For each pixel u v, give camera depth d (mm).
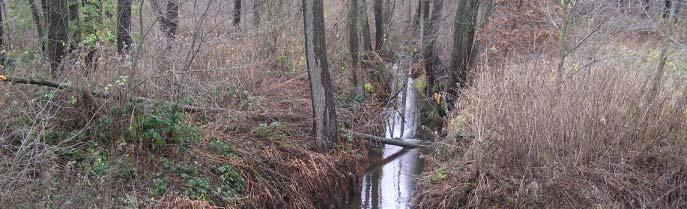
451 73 13375
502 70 10250
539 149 7145
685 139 6863
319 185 7785
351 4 13344
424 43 16047
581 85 7578
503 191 7105
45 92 6406
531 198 6859
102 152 6324
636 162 7070
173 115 6961
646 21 10281
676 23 10195
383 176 9156
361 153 9625
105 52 7477
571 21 9867
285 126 8930
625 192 6730
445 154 8883
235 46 10656
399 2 23219
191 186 6434
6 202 4520
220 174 6938
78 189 4949
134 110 6637
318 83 8539
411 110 13609
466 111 9477
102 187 5238
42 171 5082
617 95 7363
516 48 13414
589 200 6633
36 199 4723
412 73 16938
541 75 8203
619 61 8758
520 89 7918
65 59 6859
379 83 14297
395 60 17516
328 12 17859
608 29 10398
